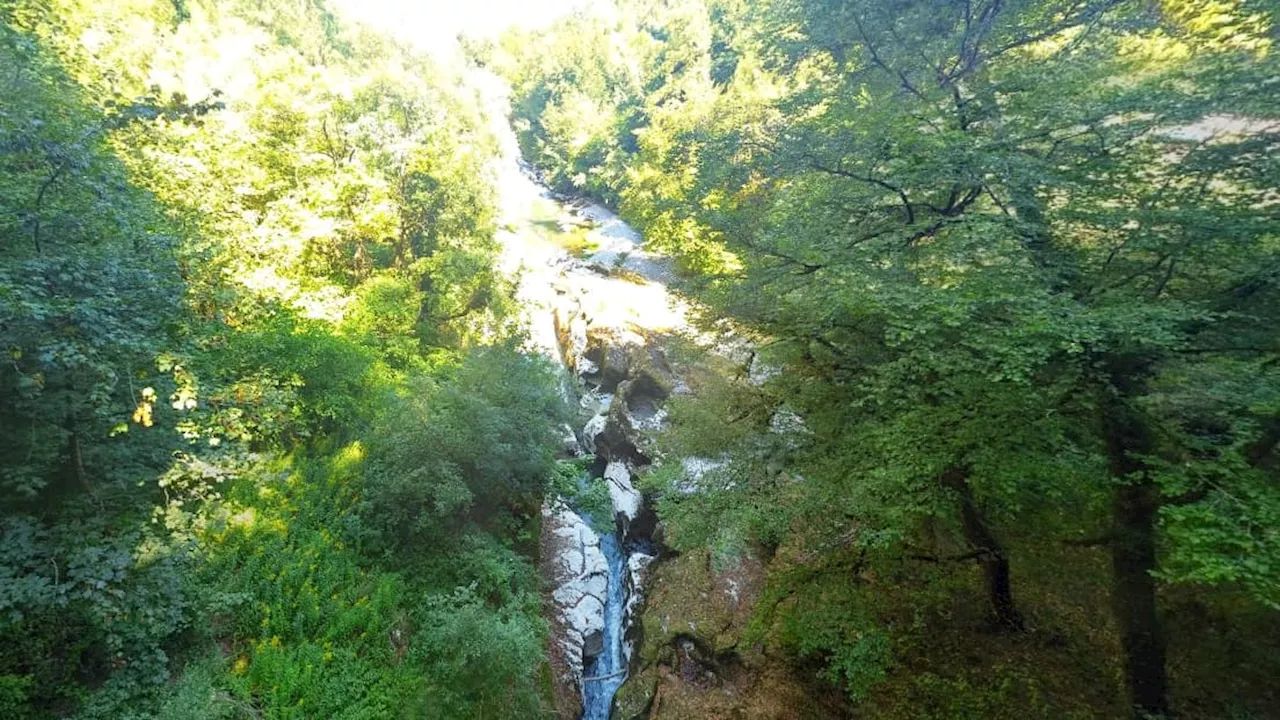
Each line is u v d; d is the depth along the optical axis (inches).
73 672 306.8
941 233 432.1
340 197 882.1
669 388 959.6
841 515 452.1
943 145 358.0
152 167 594.6
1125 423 342.0
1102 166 363.3
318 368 636.7
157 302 338.3
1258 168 330.0
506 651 427.8
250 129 826.2
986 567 468.1
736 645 529.3
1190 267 354.3
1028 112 391.2
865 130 465.1
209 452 387.5
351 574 467.8
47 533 303.3
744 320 478.3
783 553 607.2
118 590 295.9
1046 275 345.1
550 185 2738.7
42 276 287.3
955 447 359.3
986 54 477.4
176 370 328.2
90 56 628.4
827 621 465.1
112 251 322.0
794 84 628.7
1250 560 232.2
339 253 1003.9
